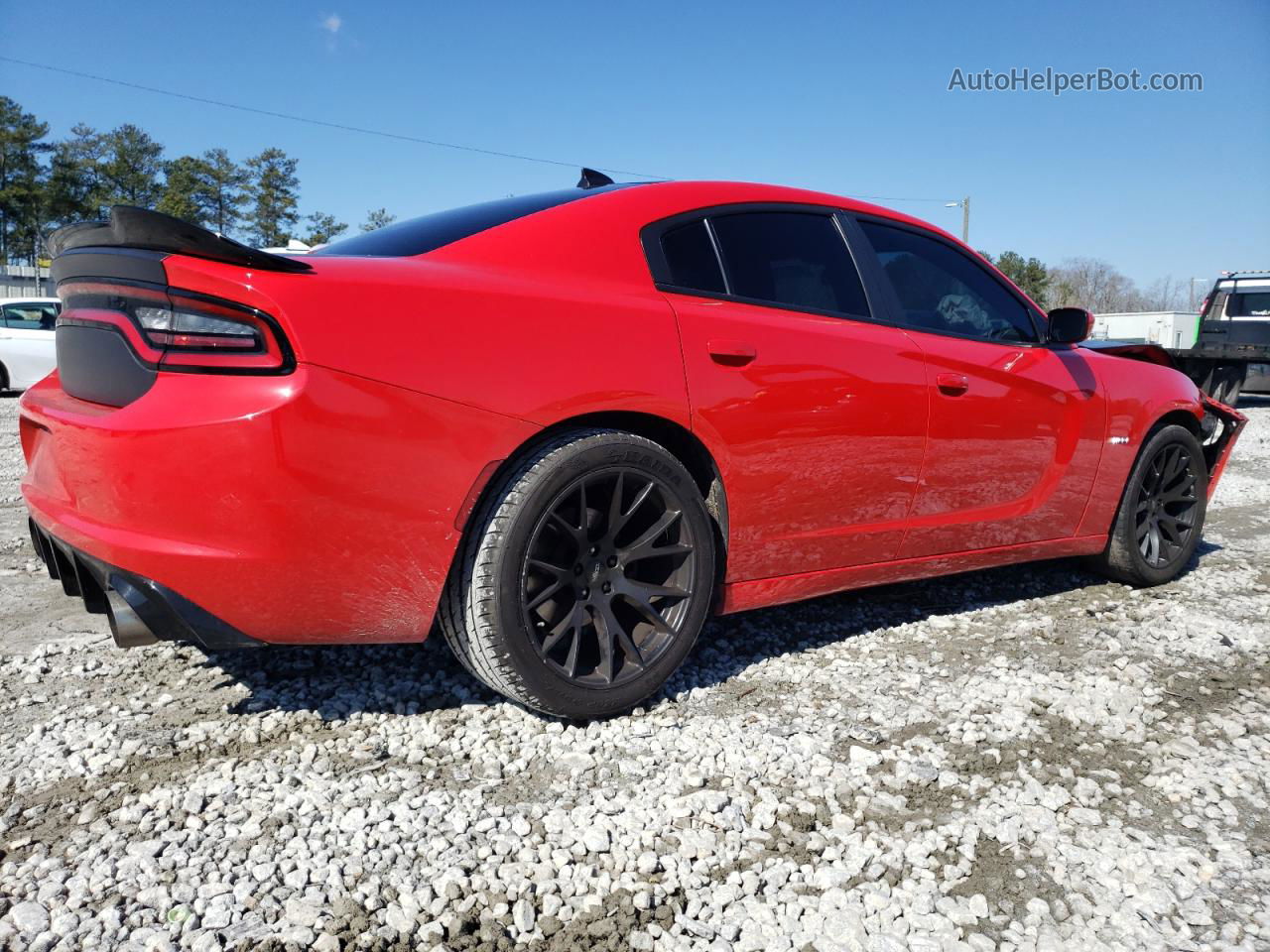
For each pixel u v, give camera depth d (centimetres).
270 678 261
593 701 232
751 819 195
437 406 202
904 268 314
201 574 189
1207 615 353
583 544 227
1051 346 351
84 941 149
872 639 312
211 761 212
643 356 232
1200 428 412
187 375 189
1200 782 216
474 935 156
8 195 7938
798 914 165
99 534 194
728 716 246
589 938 157
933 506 305
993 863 182
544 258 237
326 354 189
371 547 199
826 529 278
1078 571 418
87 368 212
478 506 217
